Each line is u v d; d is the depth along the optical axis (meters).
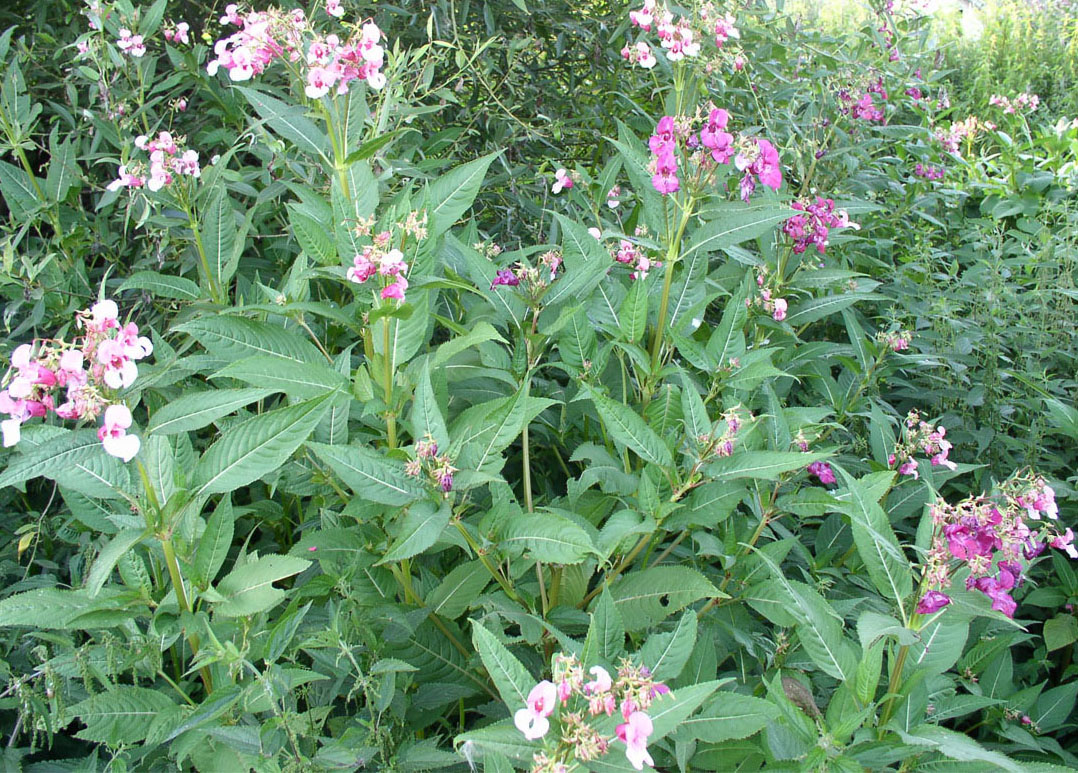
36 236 4.73
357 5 4.76
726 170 3.41
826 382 4.28
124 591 2.25
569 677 1.75
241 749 2.10
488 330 2.56
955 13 12.97
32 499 3.90
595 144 6.37
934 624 2.48
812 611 2.35
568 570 2.76
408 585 2.81
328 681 2.69
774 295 4.10
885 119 7.04
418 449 2.31
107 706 2.21
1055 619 3.66
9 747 2.65
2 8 5.22
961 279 5.62
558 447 3.99
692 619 2.15
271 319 3.34
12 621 2.08
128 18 4.28
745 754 2.40
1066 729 3.41
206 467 2.10
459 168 2.91
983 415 4.68
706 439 2.54
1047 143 8.87
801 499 2.78
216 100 4.66
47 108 5.23
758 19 6.38
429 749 2.41
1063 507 4.05
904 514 3.62
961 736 2.19
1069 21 12.28
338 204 2.73
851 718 2.11
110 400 1.97
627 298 3.17
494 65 5.39
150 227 4.08
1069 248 5.44
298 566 2.20
